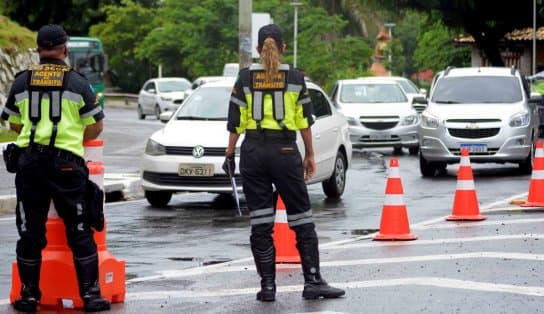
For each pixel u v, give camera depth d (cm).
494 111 4081
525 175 4050
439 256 2167
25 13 14688
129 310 1712
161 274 2042
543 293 1780
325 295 1772
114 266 1766
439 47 11456
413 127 5350
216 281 1958
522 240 2355
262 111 1753
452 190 3566
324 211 3052
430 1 8988
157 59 12669
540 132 6488
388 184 2439
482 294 1780
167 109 9175
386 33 14500
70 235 1698
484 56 10469
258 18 5234
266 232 1775
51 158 1669
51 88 1678
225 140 3105
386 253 2231
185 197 3459
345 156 3478
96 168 1725
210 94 3388
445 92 4288
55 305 1753
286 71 1762
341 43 11469
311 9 11506
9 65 6038
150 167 3131
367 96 5584
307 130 1784
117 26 13950
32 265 1714
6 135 5509
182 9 12262
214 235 2581
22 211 1703
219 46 11850
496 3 9112
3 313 1700
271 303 1748
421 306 1695
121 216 2969
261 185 1775
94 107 1698
